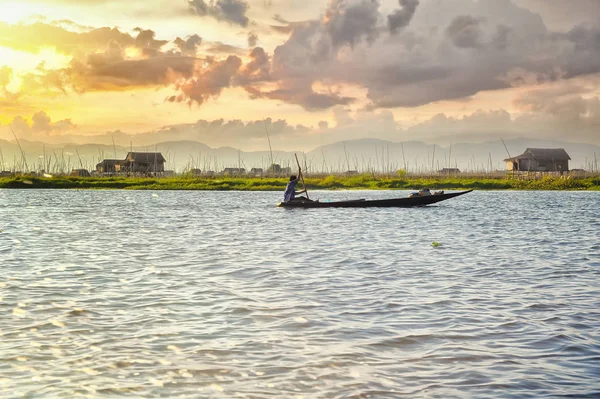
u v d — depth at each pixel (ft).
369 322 32.48
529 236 78.33
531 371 24.73
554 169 354.33
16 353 26.81
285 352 27.20
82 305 36.19
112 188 277.64
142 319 32.91
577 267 51.75
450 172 385.09
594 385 23.16
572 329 31.04
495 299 38.34
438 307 36.04
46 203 161.99
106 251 61.77
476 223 98.53
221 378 23.91
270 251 61.93
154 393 22.33
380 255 59.11
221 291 40.60
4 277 45.57
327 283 43.68
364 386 23.09
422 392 22.52
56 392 22.33
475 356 26.68
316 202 128.77
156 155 390.83
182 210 133.08
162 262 53.93
